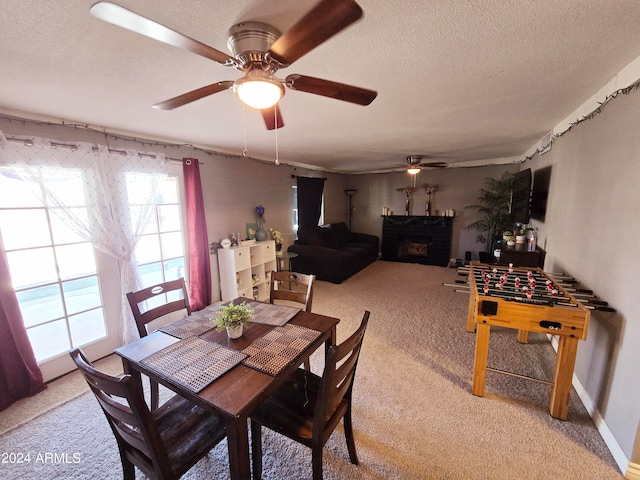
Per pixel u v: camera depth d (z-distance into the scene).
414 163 4.72
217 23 1.14
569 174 2.51
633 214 1.51
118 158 2.61
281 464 1.54
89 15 1.05
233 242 3.92
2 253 1.97
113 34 1.18
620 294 1.61
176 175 3.23
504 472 1.47
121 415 1.03
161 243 3.17
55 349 2.35
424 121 2.61
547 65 1.55
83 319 2.51
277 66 1.19
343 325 3.19
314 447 1.26
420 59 1.46
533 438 1.67
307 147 3.85
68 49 1.29
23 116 2.10
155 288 1.93
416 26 1.17
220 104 2.06
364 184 6.99
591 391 1.87
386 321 3.27
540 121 2.70
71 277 2.40
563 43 1.33
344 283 4.78
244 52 1.15
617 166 1.69
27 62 1.40
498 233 5.00
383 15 1.09
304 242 5.23
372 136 3.20
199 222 3.42
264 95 1.26
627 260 1.55
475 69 1.58
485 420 1.81
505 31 1.22
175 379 1.21
